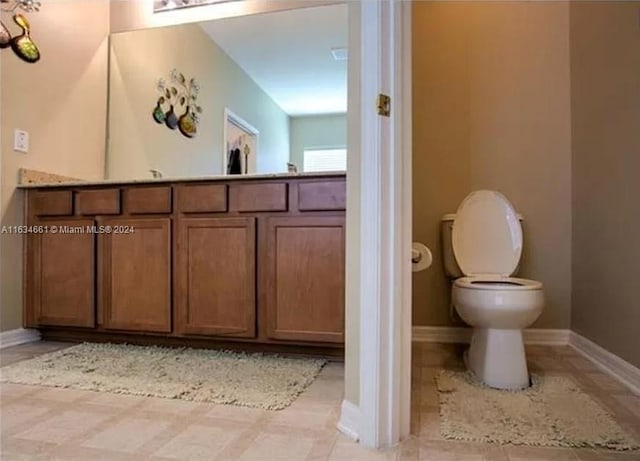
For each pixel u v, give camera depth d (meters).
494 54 2.50
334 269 1.91
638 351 1.67
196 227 2.10
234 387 1.65
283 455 1.15
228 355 2.09
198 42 2.97
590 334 2.13
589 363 2.02
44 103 2.46
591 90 2.13
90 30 2.82
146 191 2.18
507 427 1.31
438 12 2.56
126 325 2.20
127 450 1.18
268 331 2.00
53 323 2.32
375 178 1.21
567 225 2.41
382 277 1.21
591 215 2.13
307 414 1.41
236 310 2.04
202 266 2.09
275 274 1.99
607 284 1.95
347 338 1.33
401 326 1.25
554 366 1.97
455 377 1.81
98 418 1.38
